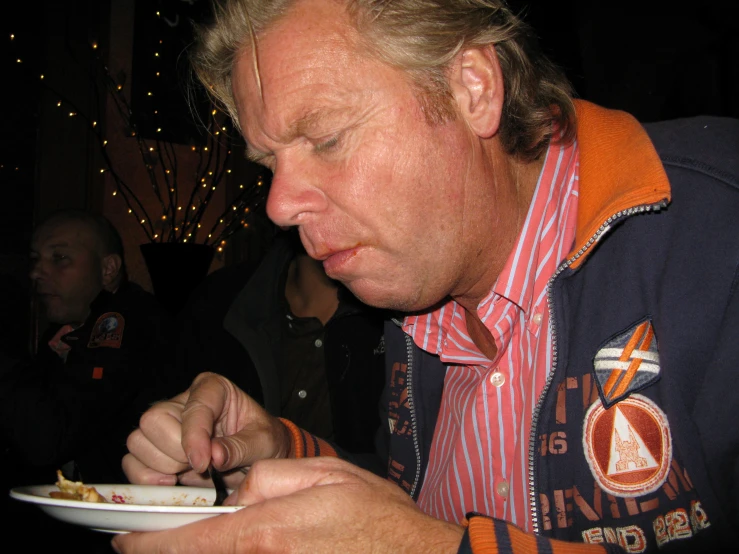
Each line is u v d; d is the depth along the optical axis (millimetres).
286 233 2068
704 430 748
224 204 3791
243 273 2213
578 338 890
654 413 818
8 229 3689
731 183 803
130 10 3730
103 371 2332
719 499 748
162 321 2531
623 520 821
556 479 877
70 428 2258
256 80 776
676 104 3213
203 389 961
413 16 781
